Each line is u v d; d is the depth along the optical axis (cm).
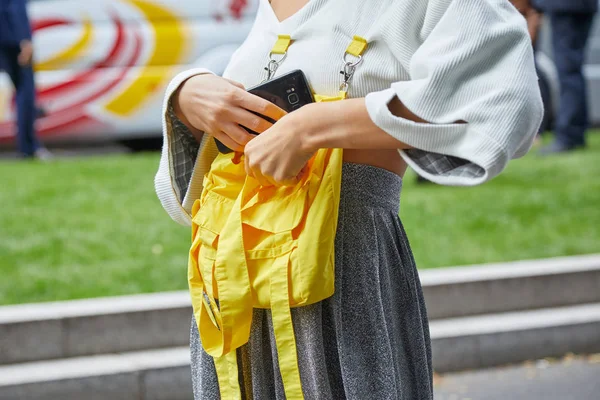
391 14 184
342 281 190
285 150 177
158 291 526
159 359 464
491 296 529
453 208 707
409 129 167
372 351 189
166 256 586
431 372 212
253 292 188
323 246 182
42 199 741
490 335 503
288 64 196
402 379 200
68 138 1055
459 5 173
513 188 774
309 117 175
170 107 205
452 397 464
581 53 967
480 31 170
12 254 591
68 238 624
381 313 190
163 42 1058
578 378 487
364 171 193
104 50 1051
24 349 464
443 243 616
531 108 168
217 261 188
